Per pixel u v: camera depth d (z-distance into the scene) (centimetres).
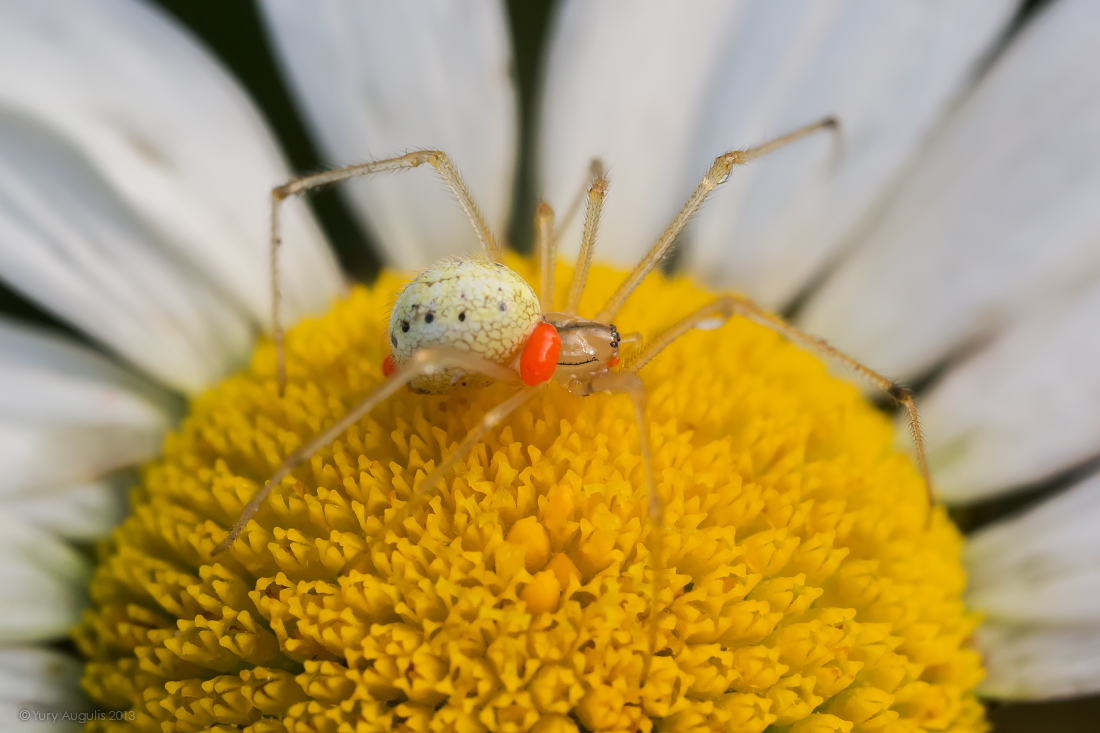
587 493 5
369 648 5
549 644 5
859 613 5
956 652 5
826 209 6
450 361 5
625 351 5
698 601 5
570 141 6
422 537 5
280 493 5
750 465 5
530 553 5
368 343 5
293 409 5
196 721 5
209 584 5
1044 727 5
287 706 5
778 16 6
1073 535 5
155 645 5
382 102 6
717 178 5
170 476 5
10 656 5
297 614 5
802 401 5
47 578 5
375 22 6
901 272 6
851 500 5
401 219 6
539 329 5
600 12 6
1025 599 5
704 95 6
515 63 6
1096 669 5
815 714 5
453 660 5
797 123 6
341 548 5
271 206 5
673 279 6
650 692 5
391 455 5
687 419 5
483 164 6
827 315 6
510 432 5
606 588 5
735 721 5
